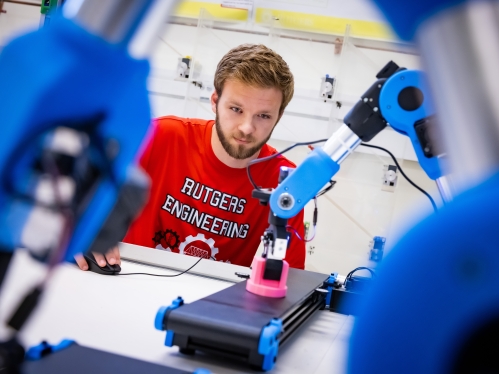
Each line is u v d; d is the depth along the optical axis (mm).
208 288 1059
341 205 2959
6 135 206
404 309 174
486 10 178
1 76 208
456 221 166
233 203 1804
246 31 3195
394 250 181
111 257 1057
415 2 188
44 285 256
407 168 3094
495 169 172
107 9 219
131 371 452
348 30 2975
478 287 161
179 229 1787
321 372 615
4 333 285
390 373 176
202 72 3135
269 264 793
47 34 209
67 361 454
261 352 559
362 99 731
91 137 239
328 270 2965
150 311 786
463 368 170
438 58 187
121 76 226
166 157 1793
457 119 184
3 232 236
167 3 234
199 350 594
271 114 1603
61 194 236
